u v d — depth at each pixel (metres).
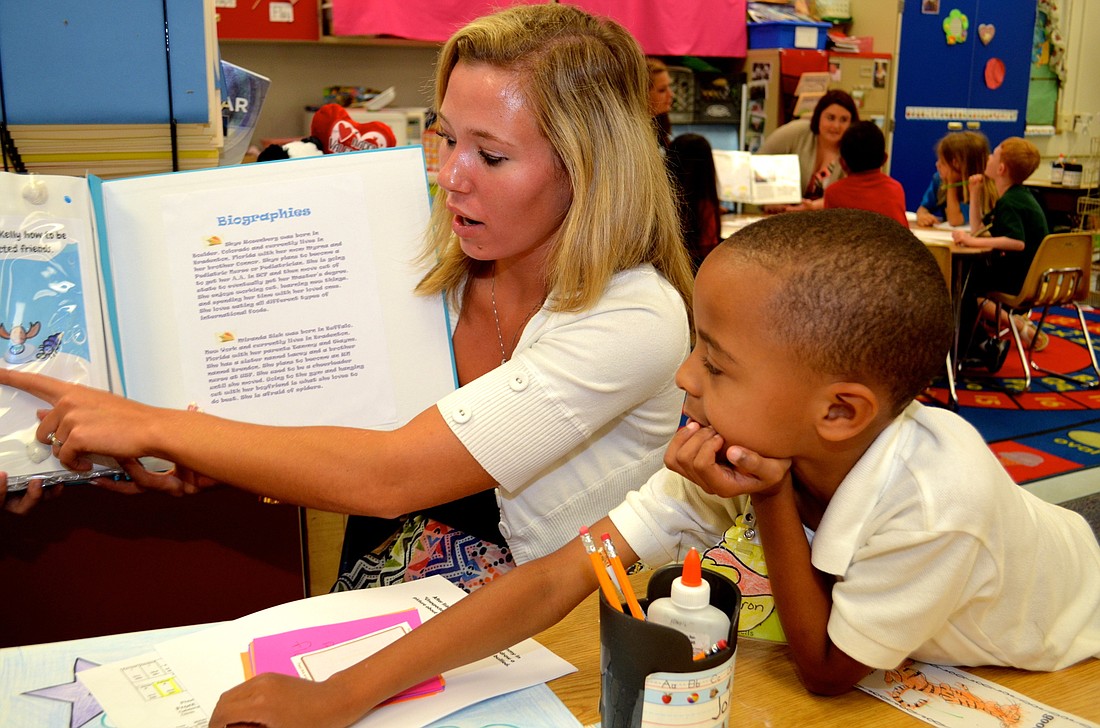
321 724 0.76
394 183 1.22
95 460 1.12
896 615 0.79
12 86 1.19
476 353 1.33
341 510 1.05
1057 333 5.62
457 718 0.81
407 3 4.39
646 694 0.69
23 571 1.34
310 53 4.81
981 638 0.87
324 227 1.21
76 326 1.11
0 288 1.08
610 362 1.07
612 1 5.20
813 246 0.74
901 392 0.77
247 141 1.76
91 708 0.81
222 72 1.63
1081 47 7.66
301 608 0.98
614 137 1.08
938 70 6.80
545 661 0.89
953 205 5.06
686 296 1.22
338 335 1.21
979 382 4.58
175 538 1.39
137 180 1.16
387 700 0.83
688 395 0.86
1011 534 0.82
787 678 0.88
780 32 5.68
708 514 1.00
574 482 1.23
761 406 0.77
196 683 0.85
